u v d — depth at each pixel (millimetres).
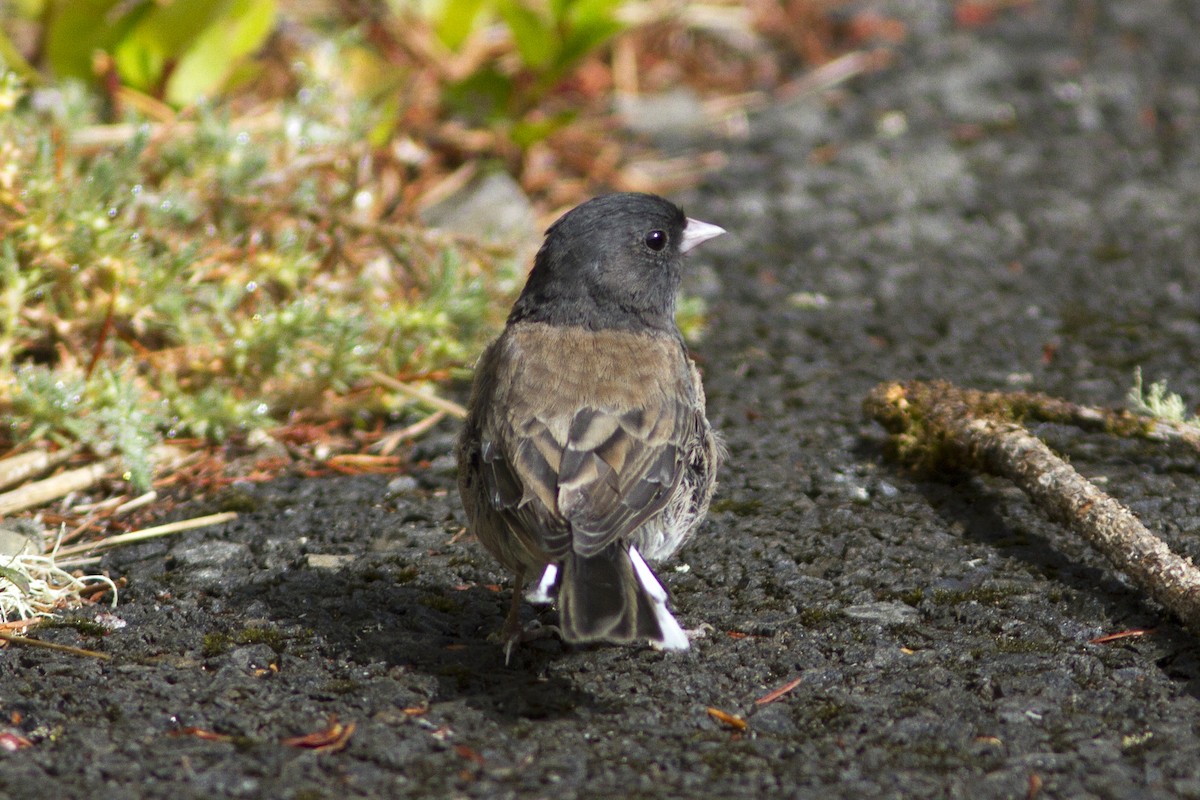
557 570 7777
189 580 8867
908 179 16016
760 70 18156
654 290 8828
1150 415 10750
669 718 7207
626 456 7531
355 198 12812
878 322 13109
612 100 17156
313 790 6469
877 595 8562
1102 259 14188
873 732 7020
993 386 11664
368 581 8891
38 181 10453
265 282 11375
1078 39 19016
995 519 9492
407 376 11414
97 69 13352
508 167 15281
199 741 6898
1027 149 16641
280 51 15523
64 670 7602
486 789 6488
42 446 10352
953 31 19219
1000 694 7355
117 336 10977
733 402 11609
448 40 15602
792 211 15391
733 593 8680
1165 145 16625
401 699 7383
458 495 10180
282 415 11195
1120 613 8164
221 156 11812
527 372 7945
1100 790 6445
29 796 6383
